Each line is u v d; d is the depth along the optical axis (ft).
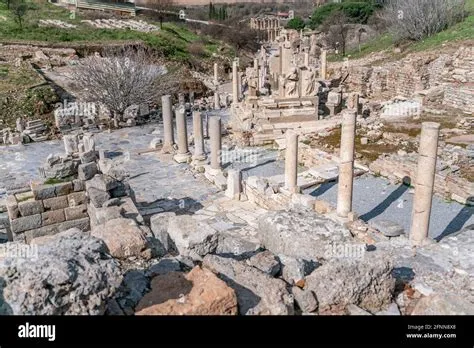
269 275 20.85
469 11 148.36
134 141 92.79
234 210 55.06
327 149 73.41
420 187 37.68
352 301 20.24
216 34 284.00
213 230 25.38
